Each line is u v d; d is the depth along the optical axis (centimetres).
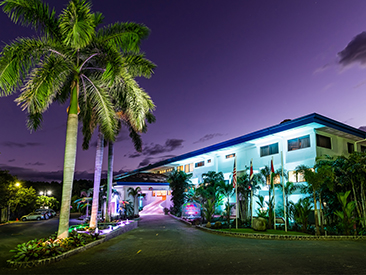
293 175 2300
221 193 2386
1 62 1098
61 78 1312
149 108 1555
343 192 1788
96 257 1023
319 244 1288
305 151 2220
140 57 1518
